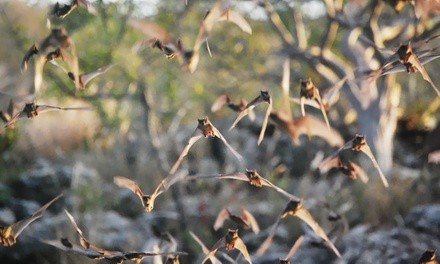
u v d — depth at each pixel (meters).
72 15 18.48
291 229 18.23
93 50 20.86
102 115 24.34
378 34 21.89
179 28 24.75
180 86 26.70
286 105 7.63
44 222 17.95
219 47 29.56
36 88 6.45
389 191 20.34
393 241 15.84
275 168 26.34
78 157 25.00
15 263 16.86
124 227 18.84
